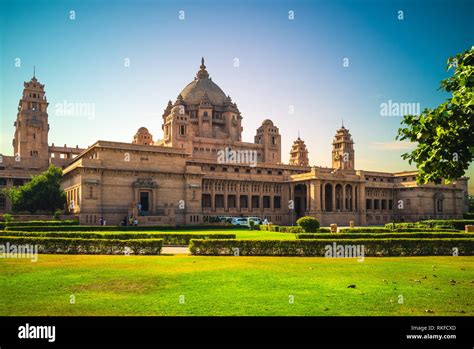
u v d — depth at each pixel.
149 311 18.31
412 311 18.41
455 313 18.14
